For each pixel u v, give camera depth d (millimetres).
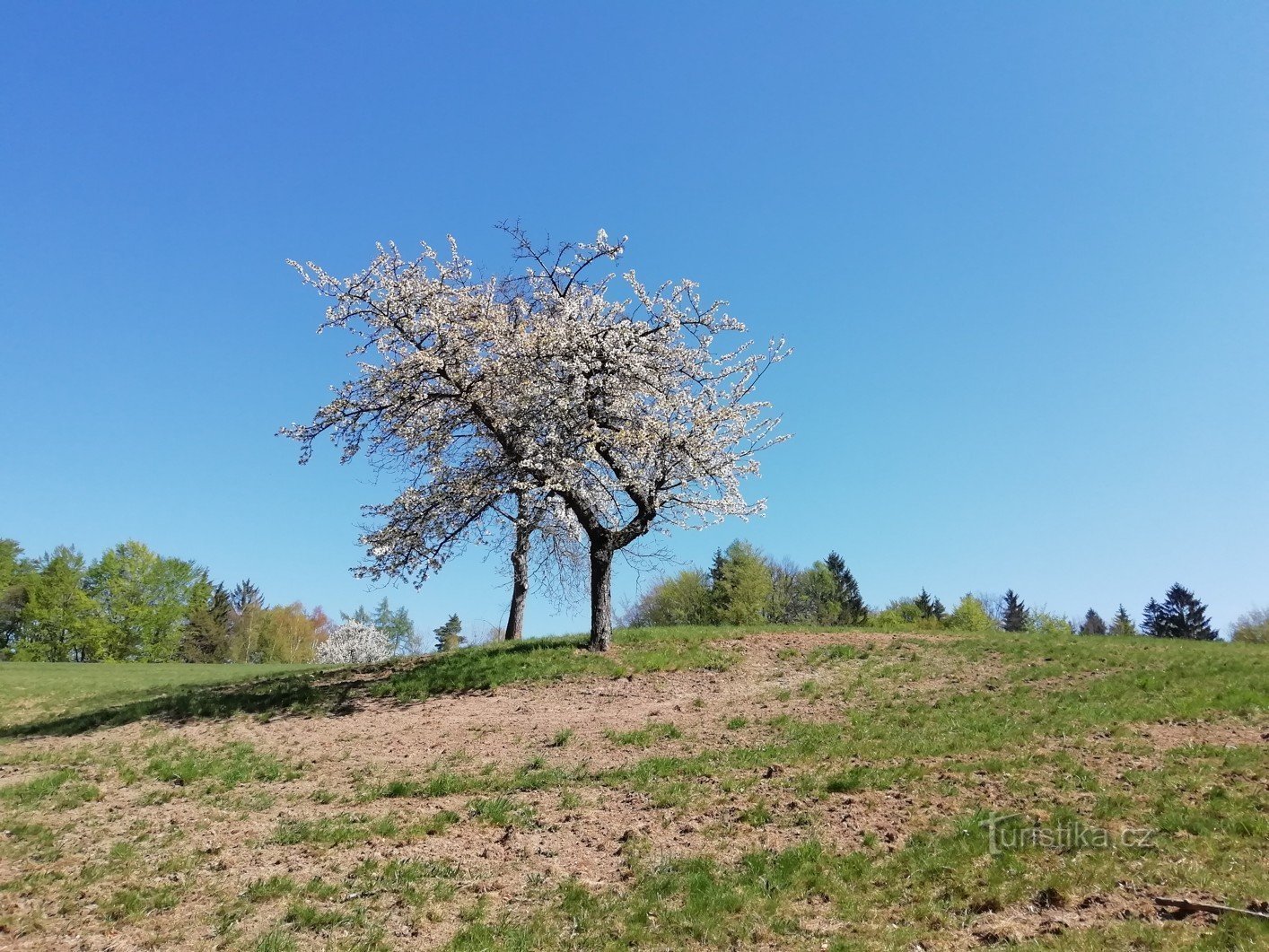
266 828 8805
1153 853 7074
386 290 17219
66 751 12820
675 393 19062
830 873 7156
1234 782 8820
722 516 19250
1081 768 9633
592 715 13719
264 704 15570
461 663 17406
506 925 6492
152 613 60656
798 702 14172
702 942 6172
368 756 11906
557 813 9141
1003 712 12703
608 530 18672
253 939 6312
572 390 17578
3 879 7371
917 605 75625
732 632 20234
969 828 7840
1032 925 6043
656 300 18891
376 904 6922
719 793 9555
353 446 17547
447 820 8953
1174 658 16531
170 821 9078
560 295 19125
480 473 18250
